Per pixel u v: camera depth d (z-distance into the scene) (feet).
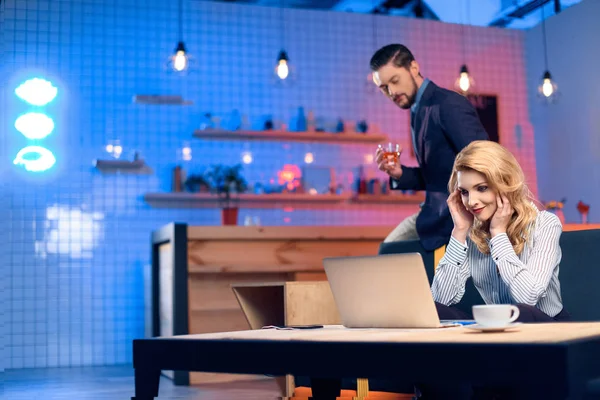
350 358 3.94
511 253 6.92
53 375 16.88
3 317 19.48
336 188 22.50
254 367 4.31
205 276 14.74
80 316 20.08
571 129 22.57
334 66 22.98
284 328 5.99
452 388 6.82
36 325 19.71
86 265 20.26
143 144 21.07
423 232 10.19
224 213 18.38
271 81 22.38
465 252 7.51
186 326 14.20
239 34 22.24
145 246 20.81
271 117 22.22
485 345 3.54
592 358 3.62
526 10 23.34
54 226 20.08
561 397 3.33
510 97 24.22
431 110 10.35
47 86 20.39
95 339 20.15
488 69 24.12
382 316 5.52
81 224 20.31
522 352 3.44
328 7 22.99
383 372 3.83
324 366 4.03
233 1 22.24
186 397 12.06
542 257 7.00
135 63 21.22
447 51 23.95
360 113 23.04
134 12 21.36
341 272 5.75
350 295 5.74
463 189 7.21
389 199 22.44
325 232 15.24
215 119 21.39
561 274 7.98
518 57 24.49
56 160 20.29
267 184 22.02
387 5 23.09
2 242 19.65
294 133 21.88
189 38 21.77
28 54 20.38
